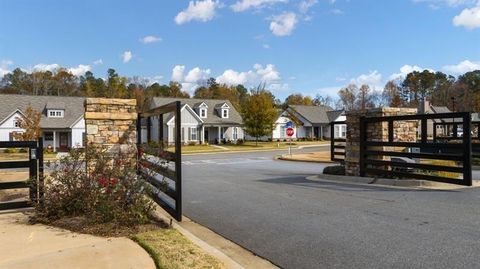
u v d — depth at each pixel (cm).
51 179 704
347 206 802
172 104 721
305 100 8888
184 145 4456
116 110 927
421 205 786
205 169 1897
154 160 812
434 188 1005
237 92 9150
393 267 461
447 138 1881
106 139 913
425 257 488
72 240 550
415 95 9725
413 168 1170
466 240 547
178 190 712
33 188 767
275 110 4656
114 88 7844
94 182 677
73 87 8325
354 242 559
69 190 686
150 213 709
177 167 709
